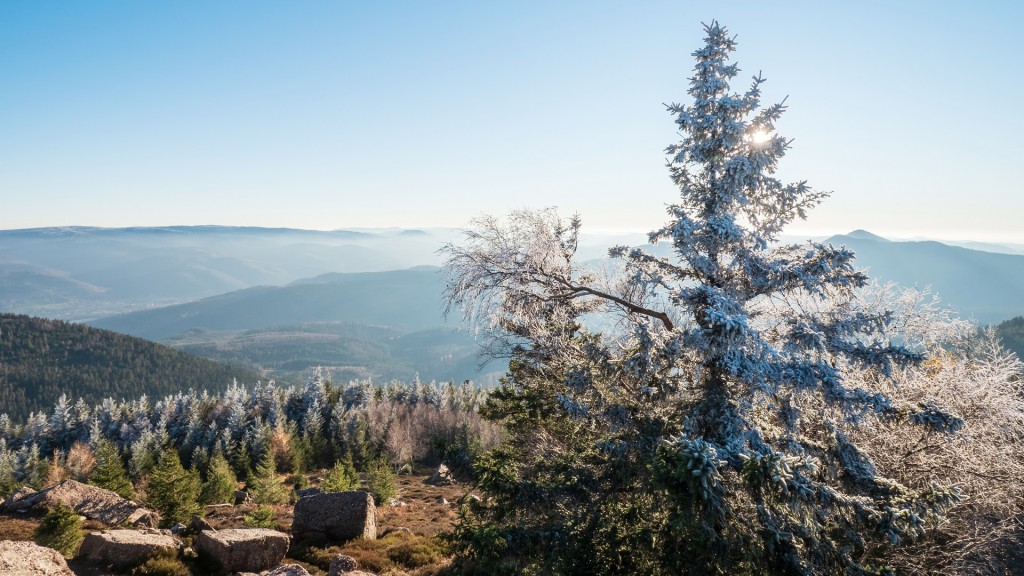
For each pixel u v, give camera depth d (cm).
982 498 1004
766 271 836
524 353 1251
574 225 1170
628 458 810
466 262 1070
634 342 886
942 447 976
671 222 918
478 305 1080
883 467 1002
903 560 897
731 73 835
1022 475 977
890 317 802
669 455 643
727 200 834
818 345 788
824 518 691
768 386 746
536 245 1055
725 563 656
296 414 11494
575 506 826
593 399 843
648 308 1077
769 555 633
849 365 888
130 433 11638
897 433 1002
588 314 1234
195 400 12812
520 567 782
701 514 630
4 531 1425
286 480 5297
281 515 2308
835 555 648
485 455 985
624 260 992
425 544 1634
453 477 1062
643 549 759
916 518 616
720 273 878
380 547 1594
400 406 11988
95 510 1717
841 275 811
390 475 3525
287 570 1020
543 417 1118
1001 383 1108
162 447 9388
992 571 955
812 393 803
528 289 1091
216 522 2202
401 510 2692
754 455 647
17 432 12569
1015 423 1069
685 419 790
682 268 928
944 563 925
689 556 684
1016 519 1015
